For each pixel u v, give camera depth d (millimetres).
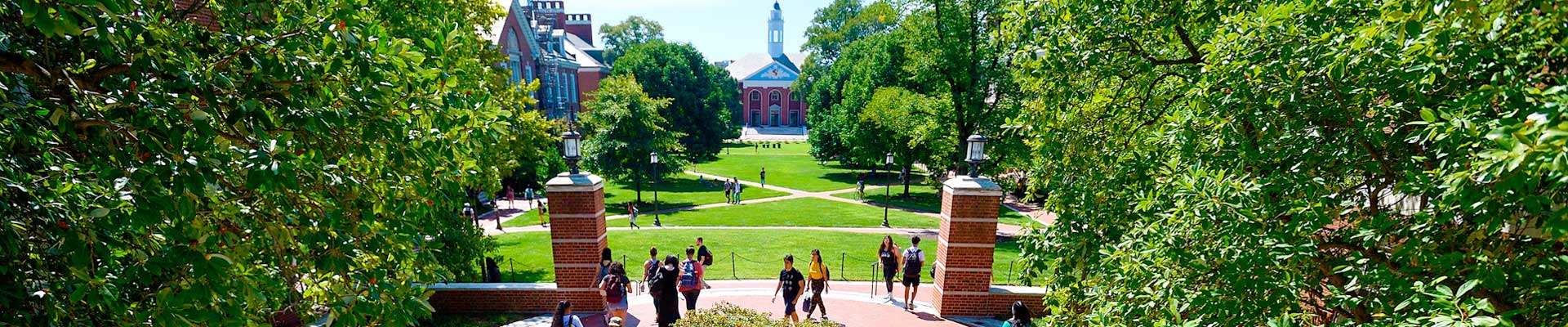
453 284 12094
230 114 3713
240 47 4344
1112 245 6512
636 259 18906
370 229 4988
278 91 4066
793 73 100750
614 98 34531
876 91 30734
